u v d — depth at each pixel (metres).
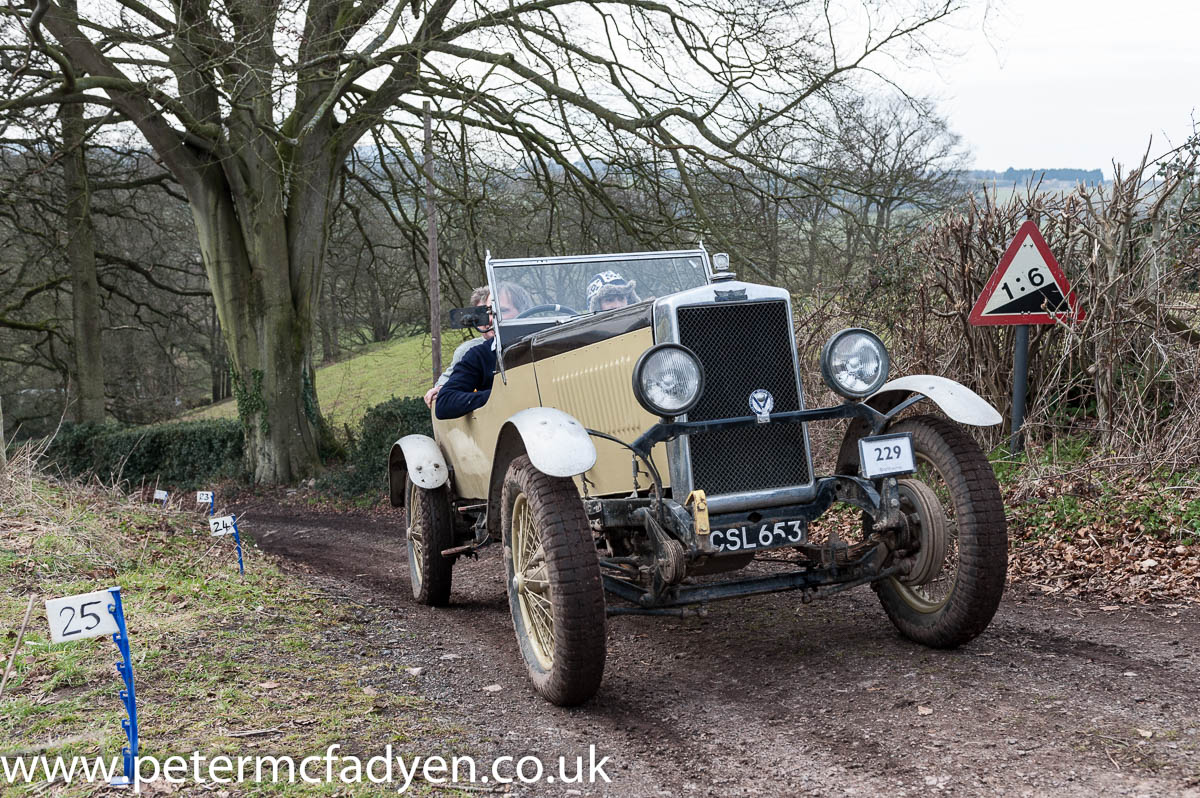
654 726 3.52
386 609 5.92
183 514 8.59
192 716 3.44
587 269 5.62
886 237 9.27
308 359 18.84
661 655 4.47
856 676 3.83
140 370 32.19
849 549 4.18
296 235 18.03
